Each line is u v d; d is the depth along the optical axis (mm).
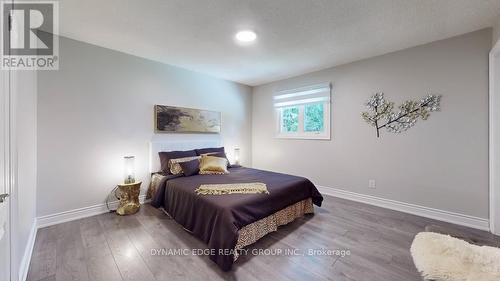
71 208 2580
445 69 2561
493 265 872
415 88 2770
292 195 2543
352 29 2328
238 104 4617
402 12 2002
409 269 1710
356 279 1602
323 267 1742
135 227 2410
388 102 2992
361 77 3242
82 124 2646
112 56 2871
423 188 2750
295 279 1602
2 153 1127
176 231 2324
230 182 2633
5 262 1168
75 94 2588
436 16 2074
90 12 2000
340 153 3506
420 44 2709
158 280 1576
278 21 2164
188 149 3691
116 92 2918
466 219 2463
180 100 3625
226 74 4012
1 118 1123
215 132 4148
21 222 1580
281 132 4426
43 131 2373
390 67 2967
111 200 2891
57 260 1786
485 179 2354
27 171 1855
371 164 3178
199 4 1888
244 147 4770
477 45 2365
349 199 3414
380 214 2814
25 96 1787
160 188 2811
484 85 2338
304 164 4000
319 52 2967
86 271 1660
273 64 3449
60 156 2494
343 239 2186
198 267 1731
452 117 2531
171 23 2213
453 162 2537
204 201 2053
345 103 3424
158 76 3342
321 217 2736
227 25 2248
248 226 2012
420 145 2756
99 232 2281
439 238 1094
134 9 1956
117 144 2941
